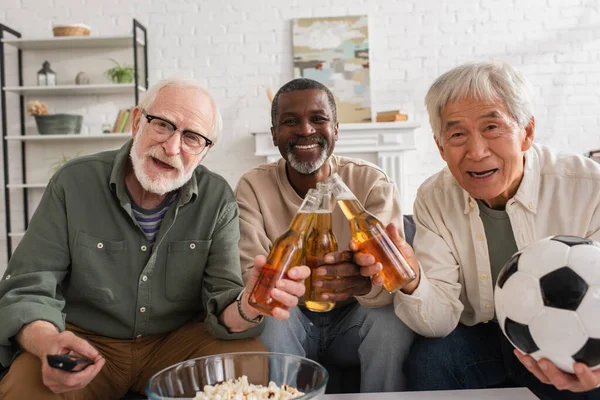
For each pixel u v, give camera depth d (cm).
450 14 429
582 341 81
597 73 423
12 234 419
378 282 102
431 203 144
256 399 84
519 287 88
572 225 130
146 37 433
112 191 132
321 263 102
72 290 131
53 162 444
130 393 139
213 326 122
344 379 156
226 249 137
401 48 431
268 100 439
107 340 133
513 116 119
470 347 137
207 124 131
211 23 438
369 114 427
